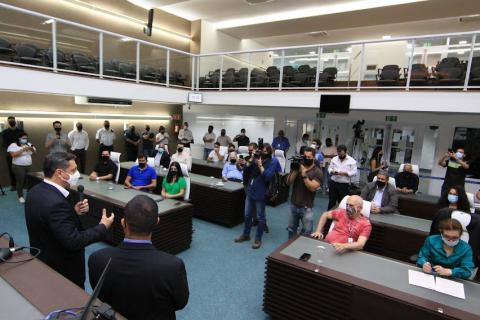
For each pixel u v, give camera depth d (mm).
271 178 4238
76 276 2115
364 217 3180
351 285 2211
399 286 2184
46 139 7129
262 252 4312
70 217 1927
